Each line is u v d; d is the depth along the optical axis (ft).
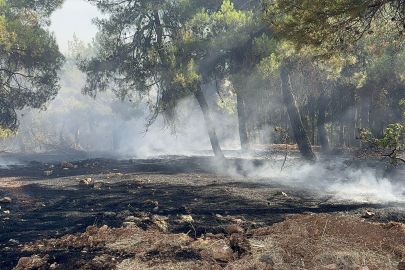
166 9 64.64
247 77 56.03
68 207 30.17
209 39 61.87
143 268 14.39
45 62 81.15
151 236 19.27
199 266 14.26
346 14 27.81
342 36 31.12
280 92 65.26
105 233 20.12
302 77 63.98
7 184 44.73
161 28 65.67
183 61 60.23
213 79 68.33
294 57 54.95
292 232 17.04
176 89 61.36
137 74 69.41
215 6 76.54
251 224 21.66
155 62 60.90
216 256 14.88
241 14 60.23
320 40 30.50
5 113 83.15
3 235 21.02
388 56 72.69
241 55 59.82
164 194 35.70
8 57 77.77
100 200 32.94
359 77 79.15
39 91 88.28
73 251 17.13
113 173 55.72
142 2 66.33
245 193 35.65
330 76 69.15
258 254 14.82
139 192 37.11
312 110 92.07
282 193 34.09
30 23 85.81
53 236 20.71
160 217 25.13
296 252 14.80
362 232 15.98
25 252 17.29
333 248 14.82
